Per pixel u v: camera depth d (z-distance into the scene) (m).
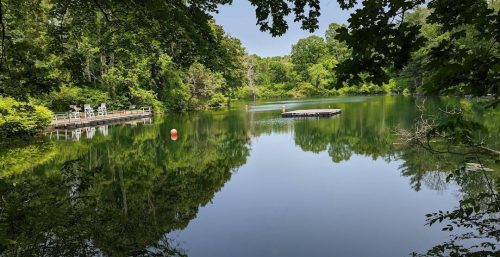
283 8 5.00
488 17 2.40
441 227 7.23
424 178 10.71
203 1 6.79
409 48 2.47
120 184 12.05
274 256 6.42
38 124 24.16
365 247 6.63
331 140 20.11
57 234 5.03
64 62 7.88
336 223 7.88
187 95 44.69
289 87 82.50
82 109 37.25
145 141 21.95
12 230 4.87
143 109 39.88
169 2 6.42
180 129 27.70
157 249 6.08
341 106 41.94
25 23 8.82
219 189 11.30
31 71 7.11
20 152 17.95
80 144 20.81
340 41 2.48
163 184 12.07
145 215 8.54
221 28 19.70
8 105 19.31
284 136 22.81
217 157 16.92
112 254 5.21
